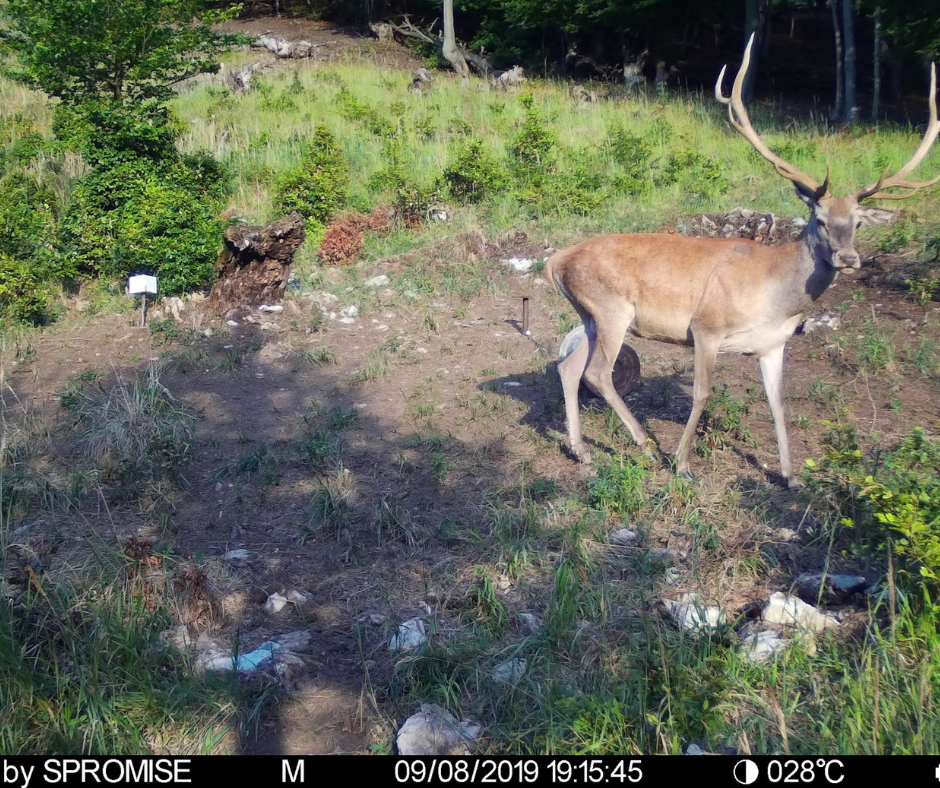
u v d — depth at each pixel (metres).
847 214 4.05
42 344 6.49
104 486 4.59
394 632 3.45
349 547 4.04
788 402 5.46
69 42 9.26
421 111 13.70
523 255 8.09
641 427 4.93
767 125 13.73
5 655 3.03
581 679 3.14
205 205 8.02
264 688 3.16
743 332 4.43
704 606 3.48
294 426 5.33
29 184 9.17
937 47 14.15
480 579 3.78
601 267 4.72
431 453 4.97
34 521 4.25
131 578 3.64
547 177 9.62
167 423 5.12
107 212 7.84
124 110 8.59
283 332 6.71
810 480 4.29
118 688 3.07
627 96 15.71
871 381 5.67
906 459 4.32
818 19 25.62
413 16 24.72
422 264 7.93
